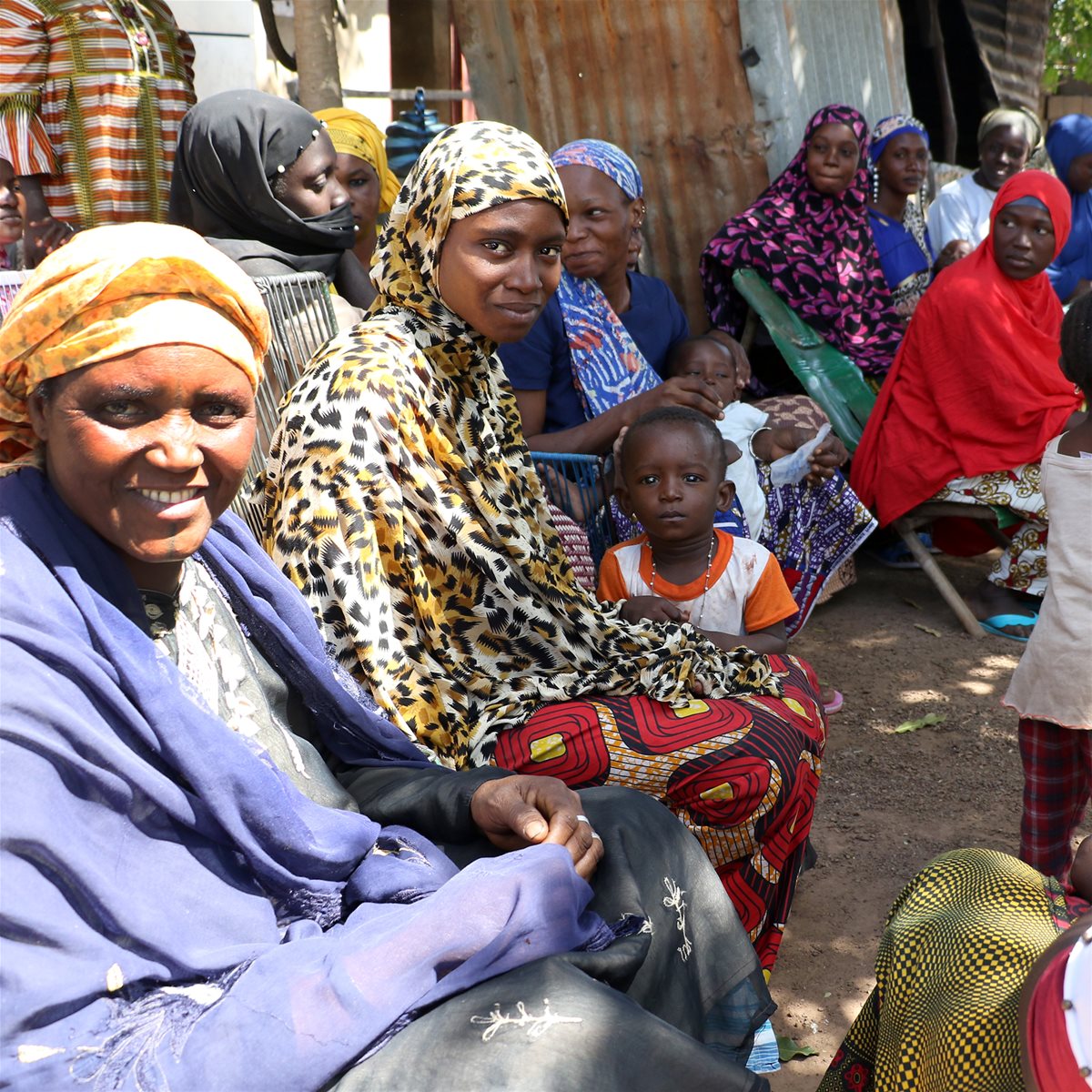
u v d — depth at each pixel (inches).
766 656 115.7
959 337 193.0
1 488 63.1
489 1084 58.7
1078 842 136.5
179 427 61.3
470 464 100.6
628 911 73.8
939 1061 60.2
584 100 243.9
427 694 93.2
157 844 62.6
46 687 57.8
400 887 72.5
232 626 75.9
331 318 129.3
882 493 202.5
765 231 219.1
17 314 59.9
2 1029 54.2
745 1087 64.1
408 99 315.3
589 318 159.5
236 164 141.3
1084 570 107.8
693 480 121.6
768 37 228.1
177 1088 56.3
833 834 139.6
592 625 103.5
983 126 291.1
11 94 178.5
